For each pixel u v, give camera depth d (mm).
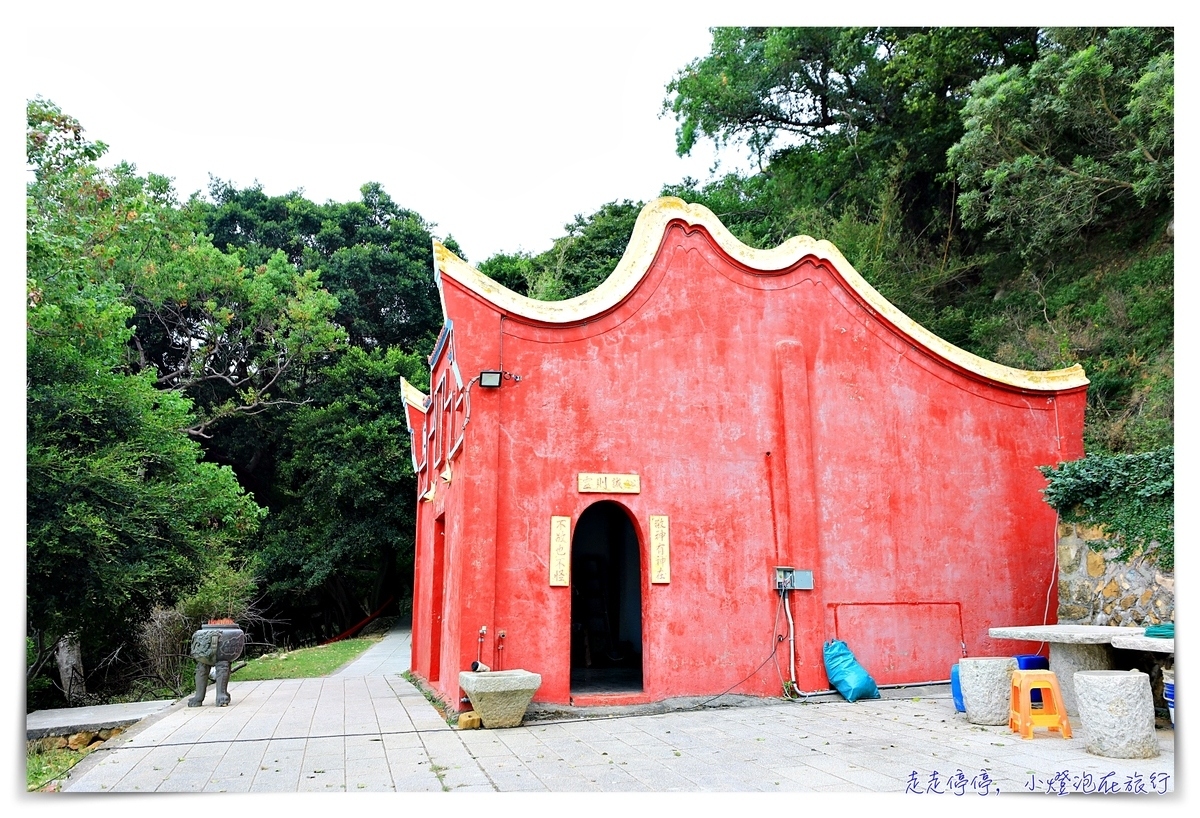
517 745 7449
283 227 30188
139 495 13133
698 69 26906
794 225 23141
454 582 9664
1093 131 16547
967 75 20766
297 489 27984
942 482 11109
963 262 21281
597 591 14758
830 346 11016
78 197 15547
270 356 25938
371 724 8648
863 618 10344
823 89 24250
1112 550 9422
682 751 7133
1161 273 16828
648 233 10422
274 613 28281
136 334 25141
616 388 9906
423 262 30984
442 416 12039
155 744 7605
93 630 14727
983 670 8109
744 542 10039
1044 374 11844
